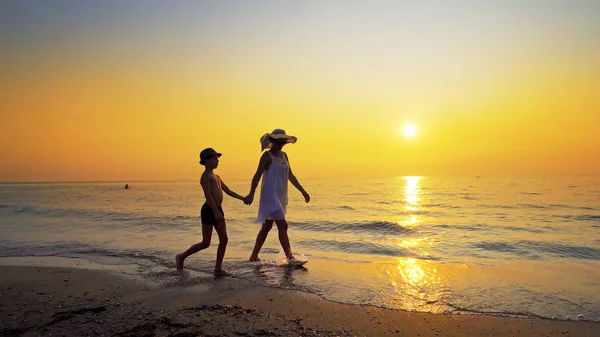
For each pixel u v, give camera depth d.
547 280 5.49
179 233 10.13
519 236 9.63
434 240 9.08
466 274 5.80
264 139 6.27
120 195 31.78
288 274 5.71
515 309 4.26
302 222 12.47
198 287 5.02
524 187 37.06
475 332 3.66
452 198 24.30
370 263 6.54
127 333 3.46
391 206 19.17
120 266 6.26
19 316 3.90
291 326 3.71
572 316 4.05
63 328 3.58
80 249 7.79
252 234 9.84
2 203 22.41
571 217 13.71
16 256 7.16
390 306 4.34
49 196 30.77
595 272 5.95
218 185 5.77
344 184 56.81
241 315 3.97
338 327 3.72
